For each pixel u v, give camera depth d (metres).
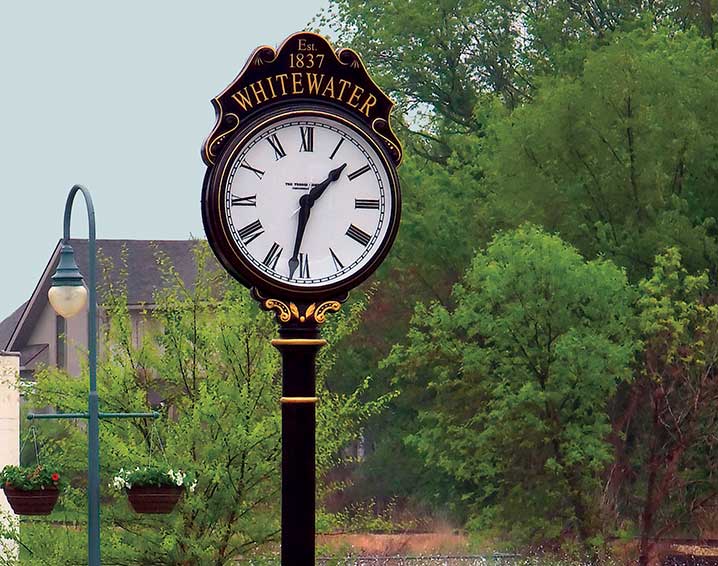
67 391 33.72
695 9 76.06
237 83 14.95
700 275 57.16
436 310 55.72
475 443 54.06
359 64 15.14
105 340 34.50
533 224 57.16
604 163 60.03
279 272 14.95
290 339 15.15
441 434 56.28
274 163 14.97
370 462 74.50
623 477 57.84
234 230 14.85
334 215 15.05
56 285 28.95
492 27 80.06
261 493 33.00
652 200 59.78
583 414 53.78
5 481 31.36
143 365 34.16
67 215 29.44
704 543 56.44
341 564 33.78
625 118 59.72
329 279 15.02
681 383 56.28
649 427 58.78
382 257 15.09
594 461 52.06
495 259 54.06
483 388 54.22
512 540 54.00
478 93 80.81
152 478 29.98
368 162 15.10
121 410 33.56
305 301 15.09
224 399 32.81
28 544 32.75
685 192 62.31
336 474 76.06
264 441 32.47
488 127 66.12
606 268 53.31
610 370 52.62
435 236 66.88
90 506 29.00
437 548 56.66
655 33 63.34
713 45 72.06
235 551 33.44
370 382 70.19
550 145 60.59
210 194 14.81
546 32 77.06
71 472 33.78
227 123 14.89
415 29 77.75
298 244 14.98
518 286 53.00
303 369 15.23
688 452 56.50
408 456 72.88
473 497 66.56
